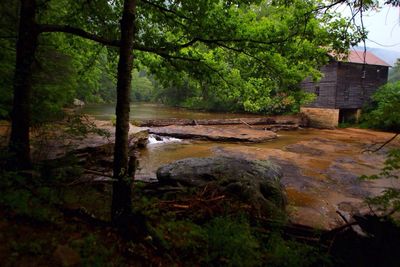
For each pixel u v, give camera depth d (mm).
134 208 4855
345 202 8953
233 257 3959
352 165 13805
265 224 5535
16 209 3670
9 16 7828
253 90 9000
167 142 19109
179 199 5887
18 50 5734
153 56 8727
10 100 6914
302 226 5738
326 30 7211
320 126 30969
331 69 30281
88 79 11219
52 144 8477
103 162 9695
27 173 5117
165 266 3570
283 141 20953
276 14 8055
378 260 4789
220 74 8609
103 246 3516
